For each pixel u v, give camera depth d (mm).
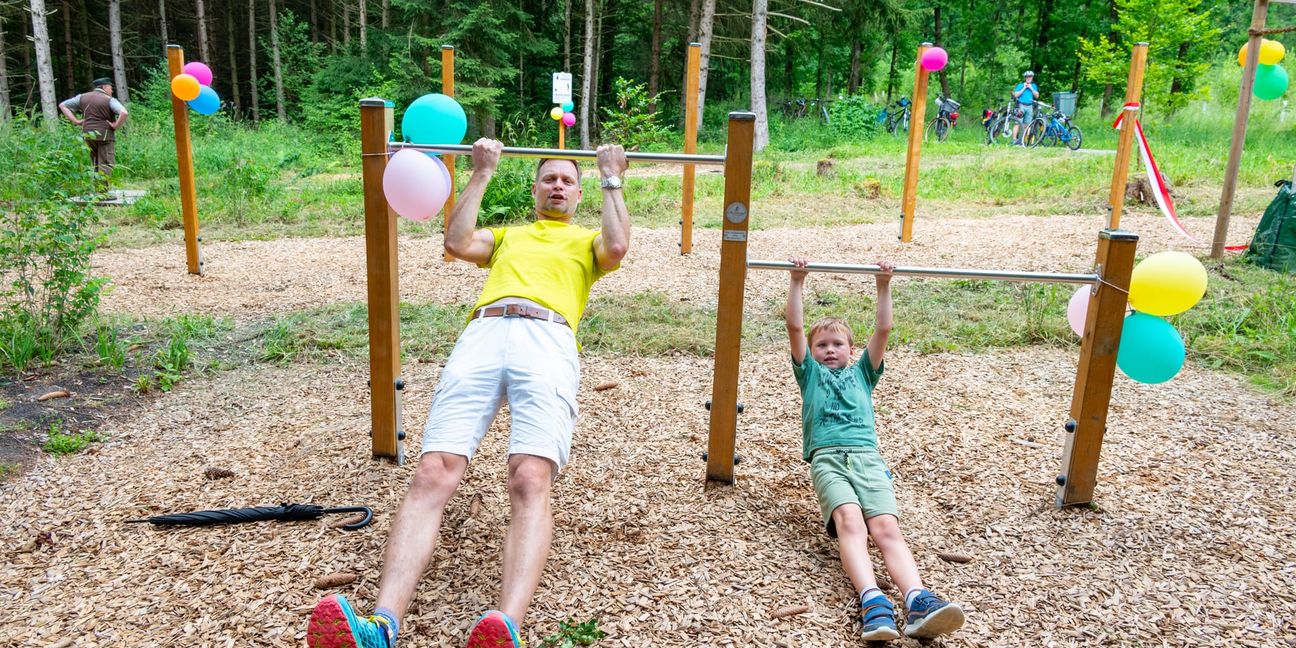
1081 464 3162
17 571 2680
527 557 2215
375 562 2734
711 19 22016
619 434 3887
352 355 5031
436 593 2564
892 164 14875
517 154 2824
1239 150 7004
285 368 4809
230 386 4504
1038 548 2934
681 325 5645
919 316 5836
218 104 6961
